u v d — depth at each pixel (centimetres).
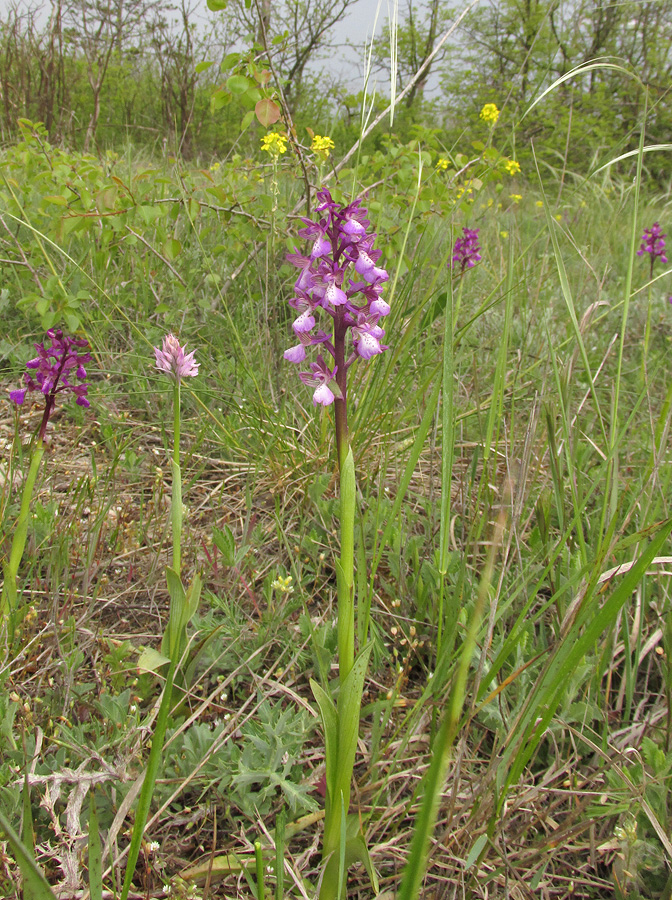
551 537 50
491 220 137
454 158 81
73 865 31
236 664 44
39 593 46
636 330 100
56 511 52
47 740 37
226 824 36
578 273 107
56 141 152
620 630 44
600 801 35
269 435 63
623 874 33
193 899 31
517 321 87
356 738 29
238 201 77
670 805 35
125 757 34
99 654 43
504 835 35
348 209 32
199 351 76
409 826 36
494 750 34
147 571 50
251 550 51
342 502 29
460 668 23
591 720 39
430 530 51
